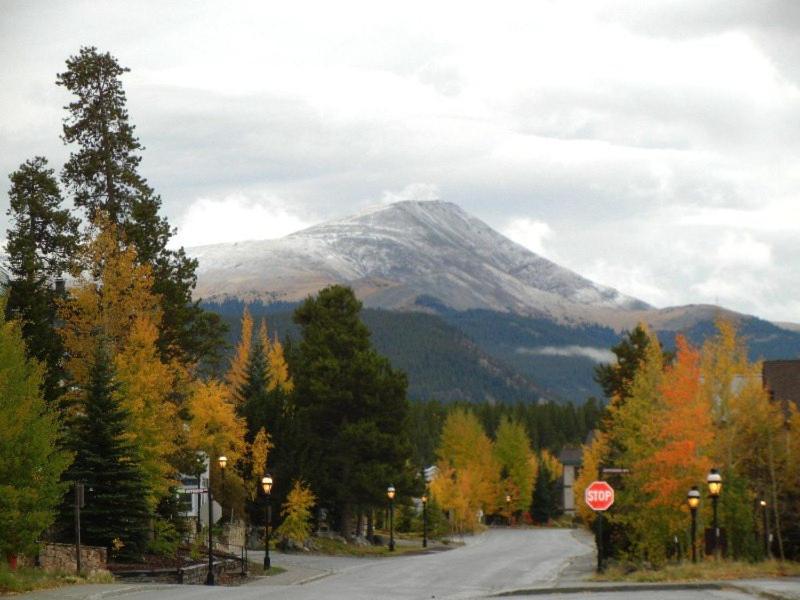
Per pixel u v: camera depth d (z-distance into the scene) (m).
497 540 188.00
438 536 180.88
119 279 87.75
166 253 110.38
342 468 136.88
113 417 75.81
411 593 62.44
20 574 57.09
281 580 81.81
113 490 75.44
